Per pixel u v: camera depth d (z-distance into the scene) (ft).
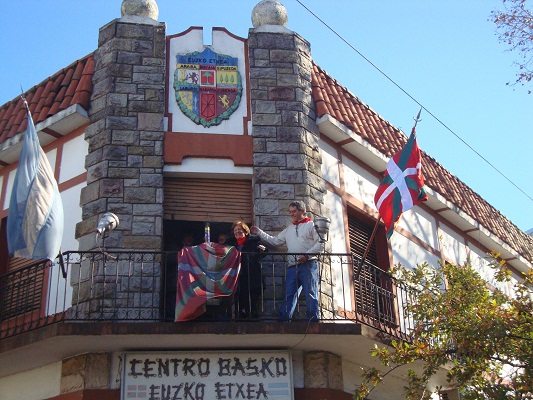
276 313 40.27
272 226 42.93
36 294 42.96
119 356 38.65
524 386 37.50
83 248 41.39
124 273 40.22
